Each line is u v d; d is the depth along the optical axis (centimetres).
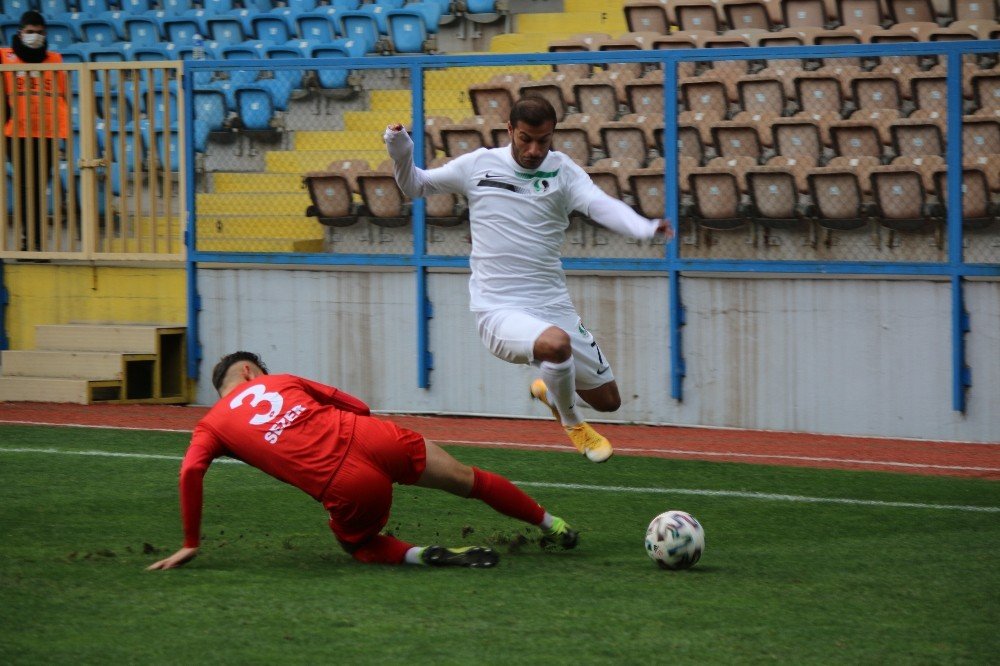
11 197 2428
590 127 1995
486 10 2802
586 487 1444
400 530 1208
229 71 2161
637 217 1104
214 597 933
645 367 1936
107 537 1166
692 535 1021
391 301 2047
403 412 2055
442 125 2044
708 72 2048
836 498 1373
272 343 2119
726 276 1884
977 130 1756
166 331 2147
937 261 1788
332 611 894
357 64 2042
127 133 2388
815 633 846
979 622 873
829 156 1905
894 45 1772
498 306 1198
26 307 2277
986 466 1598
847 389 1841
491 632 845
